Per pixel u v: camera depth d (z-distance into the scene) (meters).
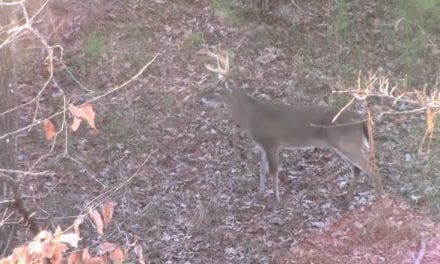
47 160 12.29
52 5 15.62
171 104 13.77
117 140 12.89
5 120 7.27
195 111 13.64
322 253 10.03
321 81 14.08
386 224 10.33
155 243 10.45
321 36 15.20
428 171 11.55
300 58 14.76
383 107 12.95
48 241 4.35
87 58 14.85
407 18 14.81
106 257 4.90
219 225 10.84
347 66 14.33
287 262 9.96
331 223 10.72
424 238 10.05
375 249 9.99
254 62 14.83
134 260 9.68
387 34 14.89
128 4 16.16
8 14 6.70
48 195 10.81
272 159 11.53
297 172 12.20
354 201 11.20
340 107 12.48
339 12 15.16
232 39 15.41
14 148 7.40
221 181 11.98
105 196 10.86
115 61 14.80
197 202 11.40
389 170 11.77
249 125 11.80
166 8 16.14
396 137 12.39
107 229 10.67
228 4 15.88
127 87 14.13
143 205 11.34
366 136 11.12
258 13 15.82
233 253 10.22
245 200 11.52
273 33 15.42
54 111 13.54
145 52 15.05
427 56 14.22
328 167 12.20
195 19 15.90
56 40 15.27
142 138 12.96
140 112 13.53
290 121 11.49
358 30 15.20
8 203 6.82
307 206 11.23
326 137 11.36
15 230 7.51
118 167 12.27
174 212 11.12
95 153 12.60
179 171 12.20
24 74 14.46
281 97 13.86
